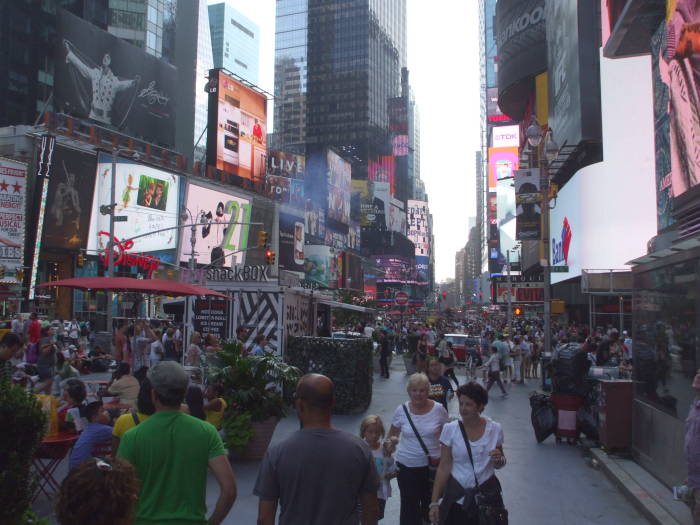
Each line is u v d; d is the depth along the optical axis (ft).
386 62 651.25
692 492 20.36
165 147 207.41
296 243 297.94
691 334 25.46
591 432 38.58
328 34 611.06
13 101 214.07
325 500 11.30
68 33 172.04
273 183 286.05
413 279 621.72
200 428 12.91
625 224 143.54
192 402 24.22
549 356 63.57
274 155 302.25
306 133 604.49
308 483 11.36
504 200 306.76
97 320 162.61
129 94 192.24
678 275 27.12
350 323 157.48
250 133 247.09
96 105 180.45
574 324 159.84
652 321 30.91
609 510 26.05
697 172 41.98
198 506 12.62
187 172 201.87
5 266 135.23
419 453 19.97
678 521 23.13
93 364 79.56
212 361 34.01
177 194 195.00
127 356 58.34
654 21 57.31
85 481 8.10
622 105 146.82
